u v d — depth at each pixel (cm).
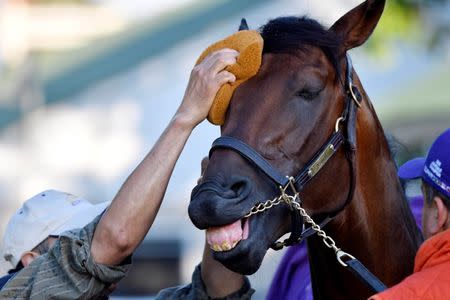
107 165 1705
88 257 586
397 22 1506
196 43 1683
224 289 689
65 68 1764
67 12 2078
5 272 752
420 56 1742
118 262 593
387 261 648
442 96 1698
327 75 604
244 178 568
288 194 587
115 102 1703
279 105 590
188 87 600
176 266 1705
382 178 645
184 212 1650
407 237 658
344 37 623
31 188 1697
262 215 578
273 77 595
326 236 605
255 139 583
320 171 601
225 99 595
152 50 1686
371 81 1734
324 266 643
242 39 598
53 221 689
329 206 611
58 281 593
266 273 1262
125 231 582
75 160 1703
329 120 604
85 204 705
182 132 592
